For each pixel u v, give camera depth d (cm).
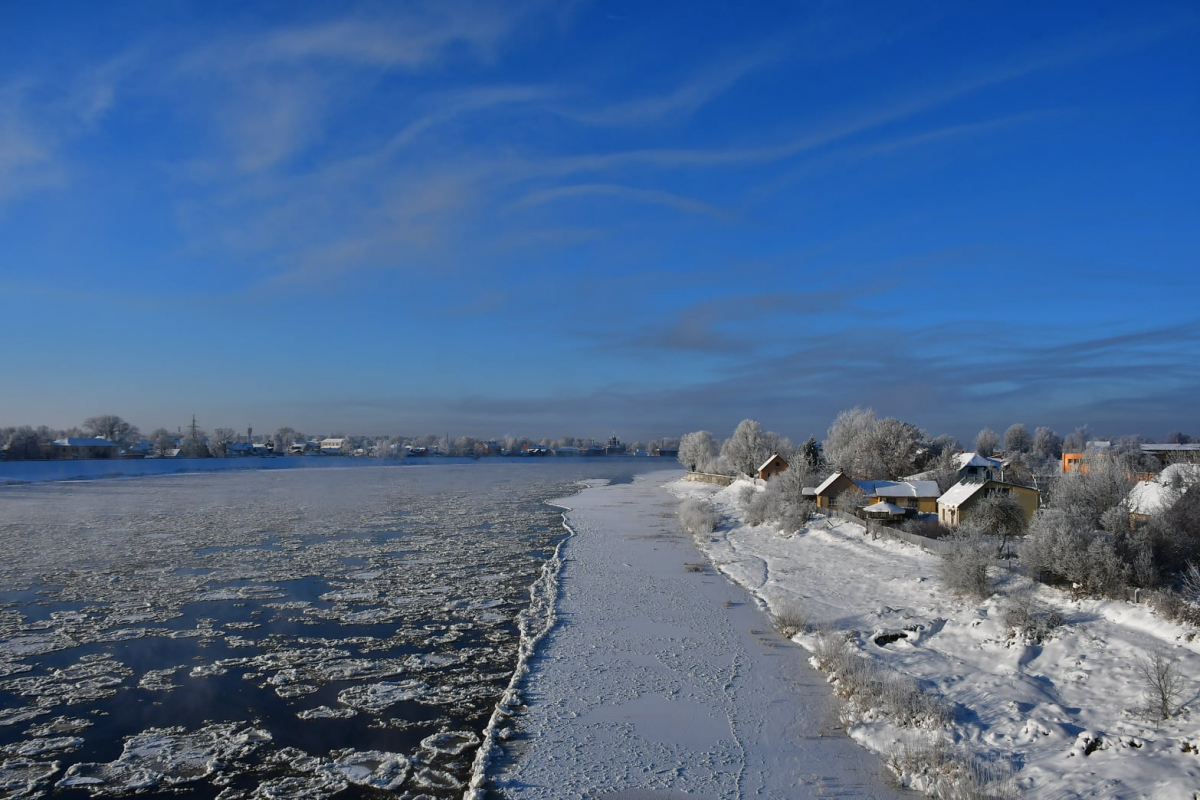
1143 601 2183
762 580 3528
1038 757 1560
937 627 2477
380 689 2248
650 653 2495
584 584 3581
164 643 2720
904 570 3312
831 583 3328
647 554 4453
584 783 1625
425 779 1691
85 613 3142
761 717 1955
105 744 1883
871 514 4619
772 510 5262
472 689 2241
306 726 1983
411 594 3466
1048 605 2388
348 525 5991
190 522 6159
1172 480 3312
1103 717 1678
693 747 1786
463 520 6344
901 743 1695
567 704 2070
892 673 2061
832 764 1681
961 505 4166
